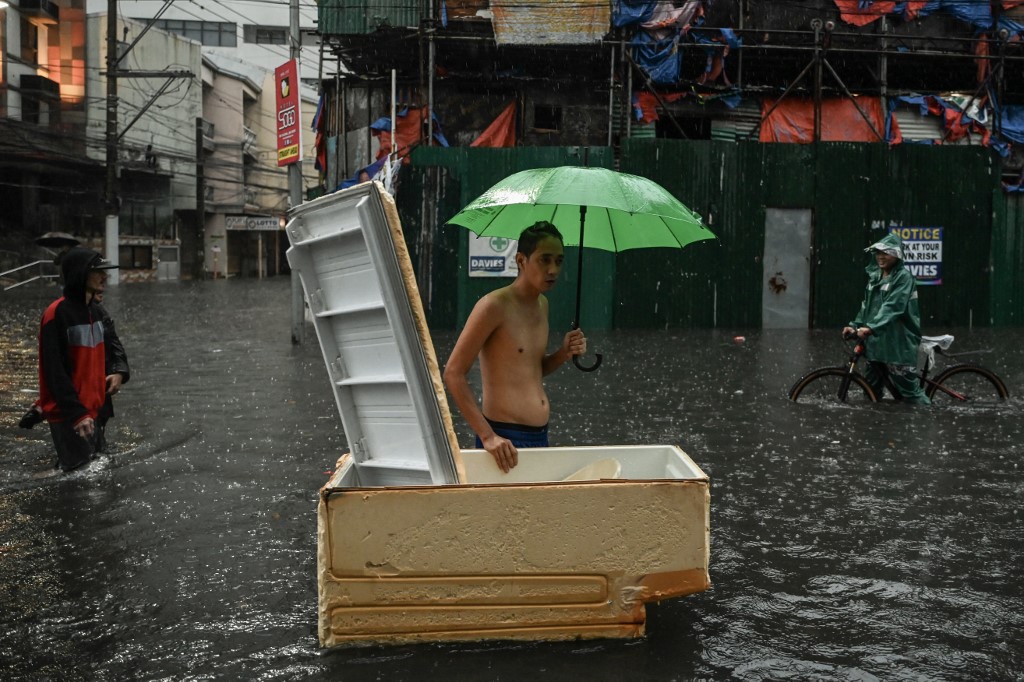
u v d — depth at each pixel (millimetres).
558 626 3477
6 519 5211
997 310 20922
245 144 53969
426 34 19969
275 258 64188
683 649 3461
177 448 7188
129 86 43781
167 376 11539
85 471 6375
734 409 9203
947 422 8539
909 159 20391
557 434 7875
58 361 6383
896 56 21359
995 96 21703
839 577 4312
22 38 38312
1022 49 21578
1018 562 4531
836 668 3330
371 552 3398
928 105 21578
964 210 20641
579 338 4359
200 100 49875
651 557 3453
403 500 3385
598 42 19812
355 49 21609
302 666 3289
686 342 16703
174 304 27625
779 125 21703
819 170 20188
